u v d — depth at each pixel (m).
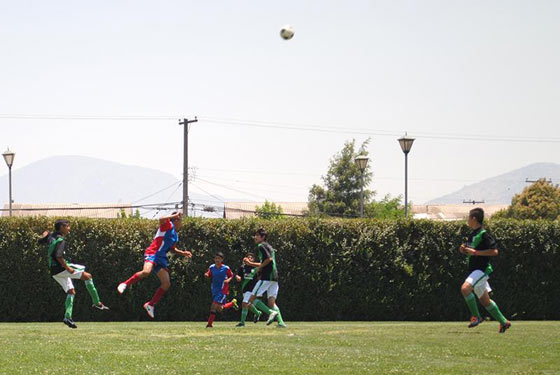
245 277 30.25
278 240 40.12
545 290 42.75
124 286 22.64
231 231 39.72
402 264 41.19
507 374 14.31
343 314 40.97
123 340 18.62
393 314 41.38
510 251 42.38
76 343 17.88
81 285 38.19
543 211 142.75
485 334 20.38
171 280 38.84
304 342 18.47
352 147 112.56
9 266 37.97
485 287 20.67
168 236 23.33
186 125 78.06
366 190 111.56
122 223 38.97
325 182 112.94
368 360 15.74
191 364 15.09
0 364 14.89
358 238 41.19
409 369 14.73
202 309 39.09
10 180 55.84
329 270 40.53
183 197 77.25
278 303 39.97
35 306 38.03
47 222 38.53
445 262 41.78
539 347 17.59
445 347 17.59
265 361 15.52
